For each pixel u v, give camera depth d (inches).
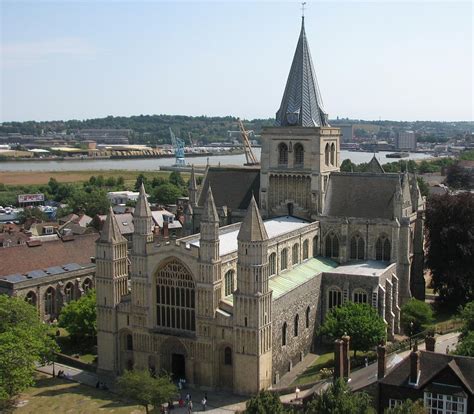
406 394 3191.4
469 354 3772.1
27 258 6525.6
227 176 6914.4
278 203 6461.6
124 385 4350.4
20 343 4448.8
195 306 4822.8
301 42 6368.1
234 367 4687.5
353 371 4407.0
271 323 4734.3
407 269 6013.8
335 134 6525.6
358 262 6122.1
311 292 5506.9
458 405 3078.2
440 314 6166.3
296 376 4970.5
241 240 4564.5
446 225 6250.0
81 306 5644.7
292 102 6382.9
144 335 5059.1
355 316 4938.5
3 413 4320.9
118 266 5157.5
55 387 4884.4
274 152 6417.3
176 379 4997.5
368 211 6141.7
